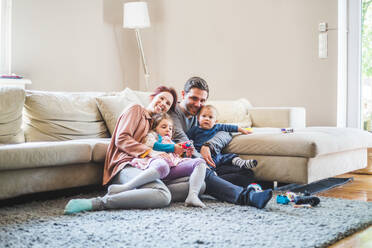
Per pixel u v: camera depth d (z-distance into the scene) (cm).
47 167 238
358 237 177
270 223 190
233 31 493
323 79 436
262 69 474
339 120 432
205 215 203
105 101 318
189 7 526
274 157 277
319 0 436
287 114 389
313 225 187
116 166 243
